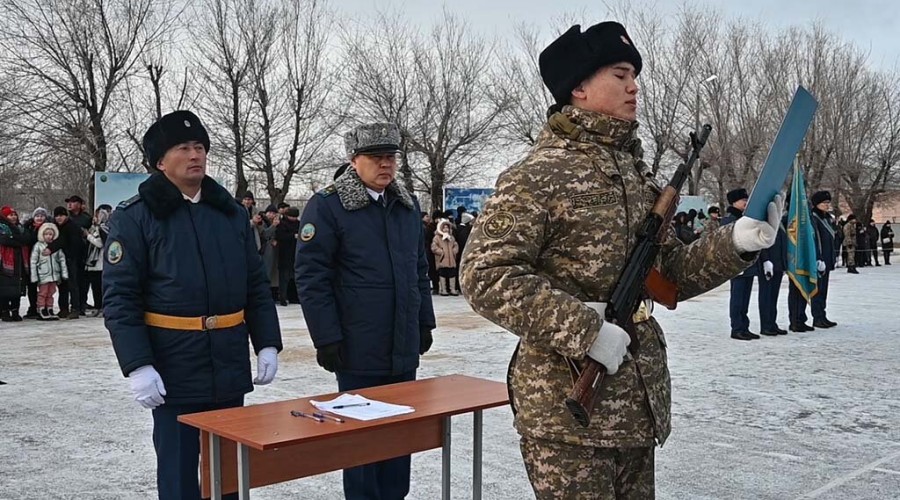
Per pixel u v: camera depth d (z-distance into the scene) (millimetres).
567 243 2314
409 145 29359
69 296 13492
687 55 30812
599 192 2324
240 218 3684
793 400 6738
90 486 4605
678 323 11953
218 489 2879
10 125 22609
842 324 11859
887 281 20500
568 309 2146
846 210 42281
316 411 3055
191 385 3424
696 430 5789
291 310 14039
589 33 2406
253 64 25609
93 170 23578
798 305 11055
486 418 6176
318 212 4027
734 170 30906
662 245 2438
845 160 34656
